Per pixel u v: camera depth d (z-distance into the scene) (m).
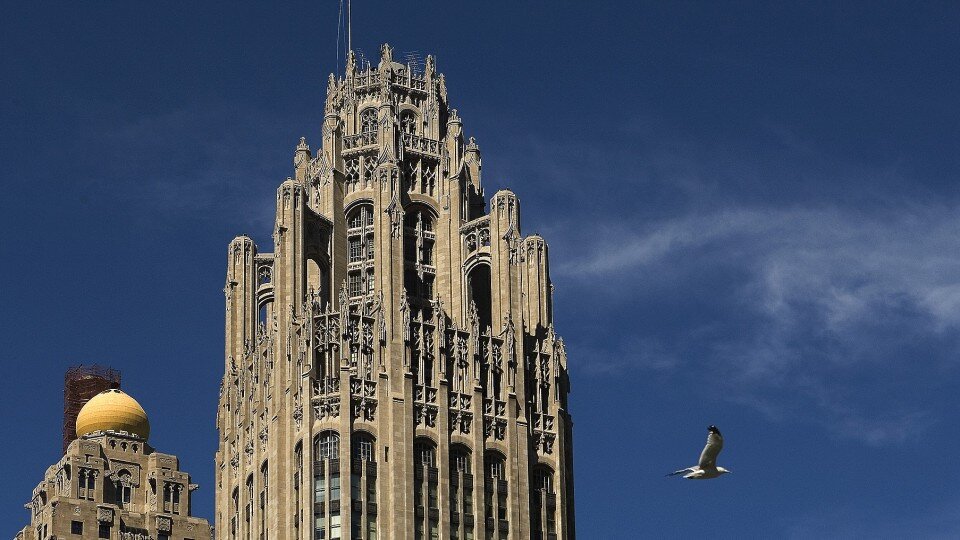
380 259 183.00
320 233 190.88
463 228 194.62
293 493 174.25
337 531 170.50
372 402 176.00
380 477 173.50
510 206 191.62
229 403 189.50
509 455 179.75
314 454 173.75
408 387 177.50
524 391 183.38
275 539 172.75
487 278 196.62
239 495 182.75
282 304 182.00
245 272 194.00
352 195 194.00
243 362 188.38
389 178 187.88
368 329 179.38
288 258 183.50
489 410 181.25
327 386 176.12
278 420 177.00
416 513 173.62
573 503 184.12
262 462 179.50
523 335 185.88
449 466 176.62
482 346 183.62
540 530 179.62
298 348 179.50
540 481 181.75
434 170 198.50
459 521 175.25
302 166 198.25
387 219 185.25
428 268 194.00
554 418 184.25
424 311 190.75
